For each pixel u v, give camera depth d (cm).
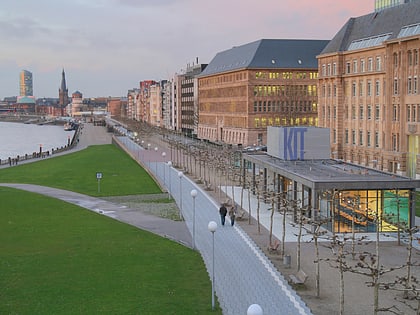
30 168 11594
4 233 5175
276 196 5659
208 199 7381
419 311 2952
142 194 7894
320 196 5300
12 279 3797
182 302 3353
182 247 4694
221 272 4003
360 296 3494
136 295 3472
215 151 12356
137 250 4569
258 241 4988
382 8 13162
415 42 8656
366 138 10381
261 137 15650
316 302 3391
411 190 5244
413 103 8725
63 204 6800
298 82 15625
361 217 5262
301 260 4338
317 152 7044
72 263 4188
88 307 3259
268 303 3372
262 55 15675
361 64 10638
